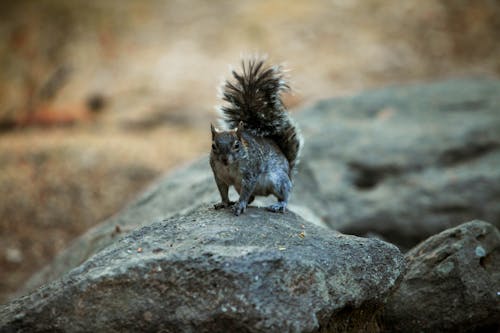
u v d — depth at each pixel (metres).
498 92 16.97
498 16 27.86
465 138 14.61
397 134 15.09
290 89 8.77
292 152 8.91
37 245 16.28
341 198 13.64
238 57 25.23
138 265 6.05
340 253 6.65
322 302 6.10
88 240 10.37
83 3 28.75
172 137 22.39
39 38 27.39
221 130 7.89
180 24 27.52
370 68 25.11
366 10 27.92
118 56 26.33
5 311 6.14
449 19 27.69
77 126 23.88
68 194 18.36
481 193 13.45
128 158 20.33
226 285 5.91
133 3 28.81
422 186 13.75
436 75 24.97
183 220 7.51
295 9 27.86
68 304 5.95
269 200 10.77
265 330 5.75
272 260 6.07
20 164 19.89
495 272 7.95
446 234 8.27
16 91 25.83
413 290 7.99
